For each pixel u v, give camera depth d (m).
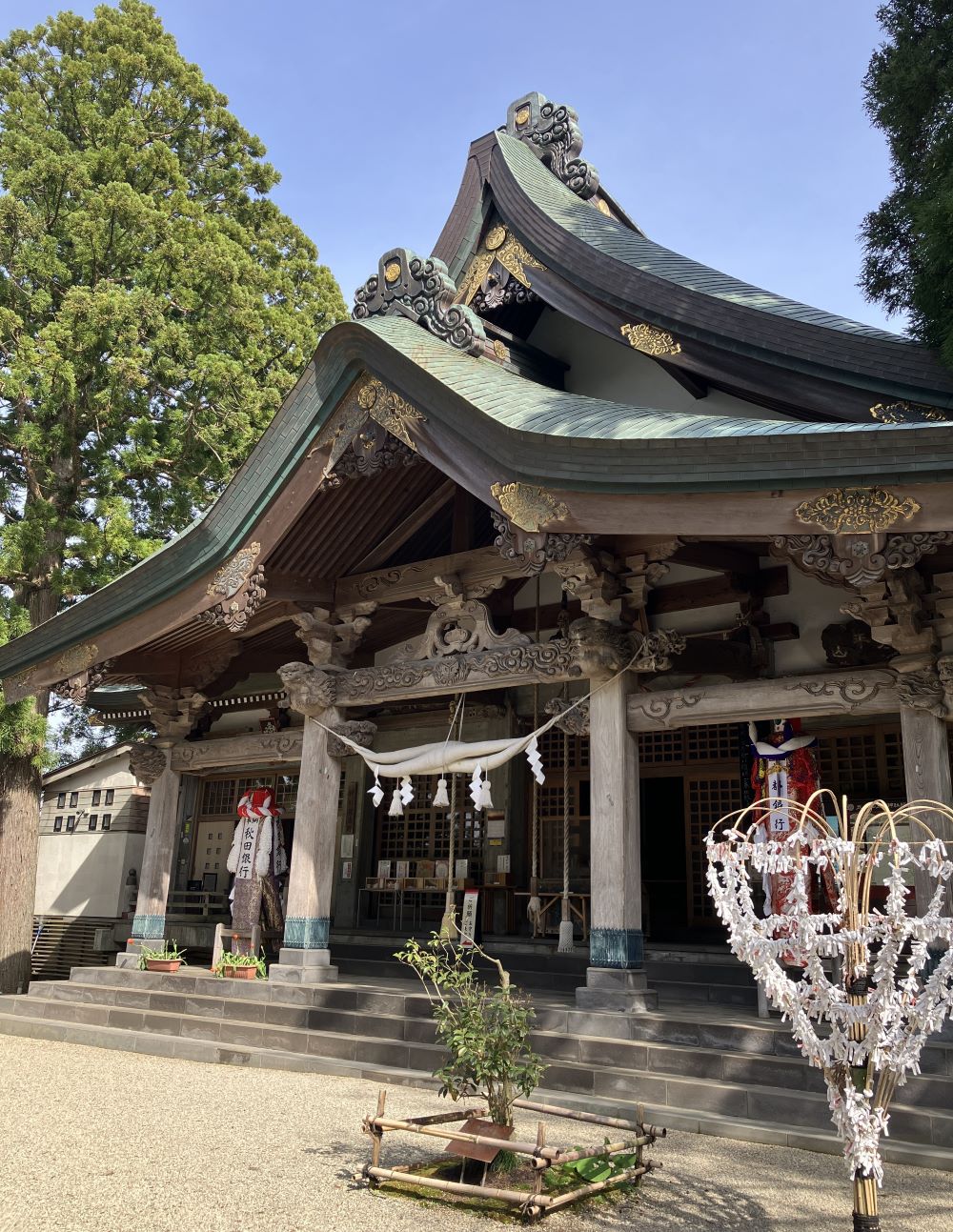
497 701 14.07
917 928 3.98
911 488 6.49
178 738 13.02
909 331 8.62
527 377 11.20
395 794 10.36
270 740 12.04
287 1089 7.76
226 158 20.28
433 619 10.70
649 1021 7.79
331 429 9.99
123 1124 6.56
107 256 17.02
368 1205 4.99
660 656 8.92
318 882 10.80
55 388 15.66
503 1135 5.26
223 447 17.70
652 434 7.39
